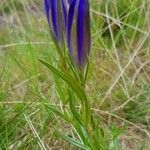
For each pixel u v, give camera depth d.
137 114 0.29
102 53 0.36
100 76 0.33
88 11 0.16
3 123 0.25
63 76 0.17
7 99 0.29
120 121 0.29
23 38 0.38
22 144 0.25
